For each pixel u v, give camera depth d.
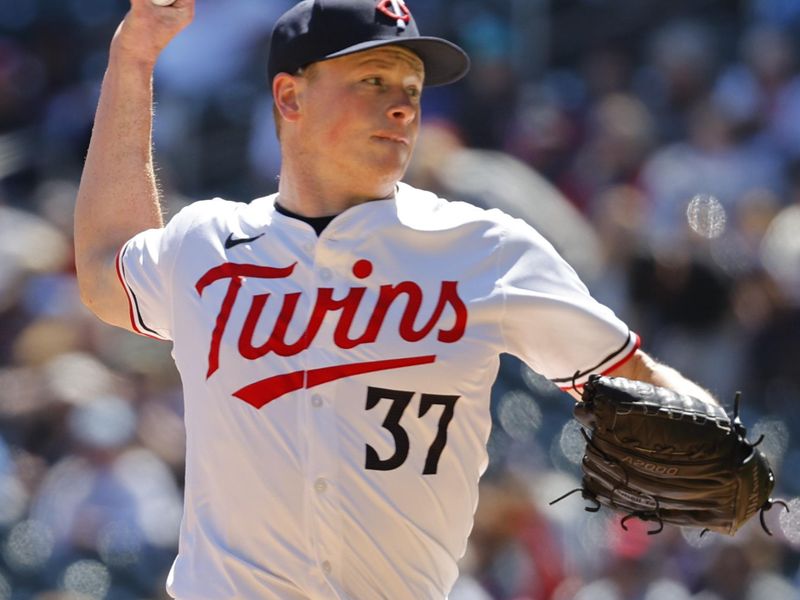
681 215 33.31
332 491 10.41
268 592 10.62
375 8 10.73
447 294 10.51
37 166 39.53
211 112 39.00
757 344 30.27
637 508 10.86
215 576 10.75
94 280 11.89
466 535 10.99
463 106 37.19
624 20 39.91
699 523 10.84
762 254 31.89
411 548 10.60
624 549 25.81
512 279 10.55
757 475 10.48
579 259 30.81
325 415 10.45
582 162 35.88
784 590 25.45
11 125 41.03
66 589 26.72
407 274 10.56
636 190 34.59
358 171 10.70
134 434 28.41
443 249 10.62
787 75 37.44
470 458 10.73
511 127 36.78
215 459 10.70
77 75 42.09
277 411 10.51
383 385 10.44
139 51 12.31
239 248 10.91
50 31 42.66
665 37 39.19
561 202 31.91
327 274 10.62
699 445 10.21
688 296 29.83
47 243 34.34
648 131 36.47
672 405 10.20
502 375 30.86
